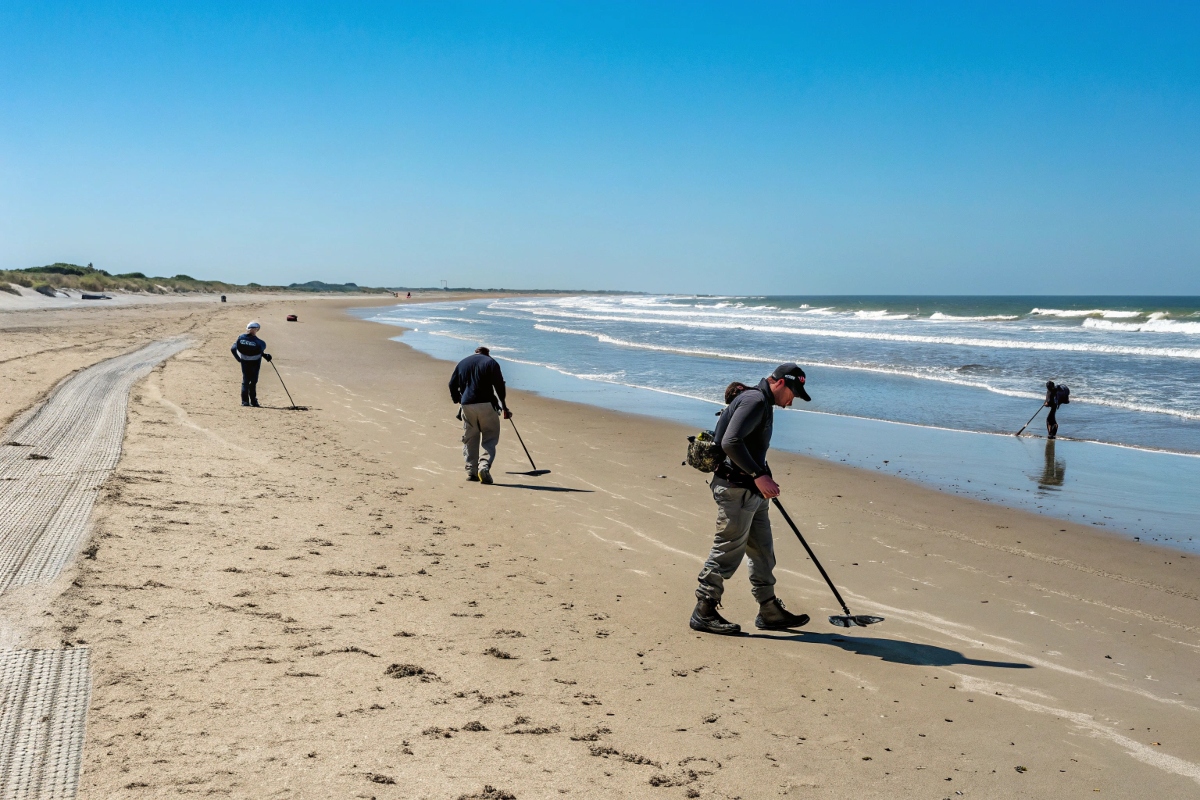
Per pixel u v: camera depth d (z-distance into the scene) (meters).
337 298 122.06
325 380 18.17
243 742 3.17
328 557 5.90
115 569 5.05
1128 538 7.37
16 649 3.77
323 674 3.91
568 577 5.96
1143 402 16.00
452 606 5.14
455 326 46.09
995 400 16.58
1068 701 4.20
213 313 49.94
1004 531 7.56
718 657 4.65
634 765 3.33
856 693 4.23
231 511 6.86
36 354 18.41
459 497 8.26
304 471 8.85
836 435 12.82
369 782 2.96
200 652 4.01
